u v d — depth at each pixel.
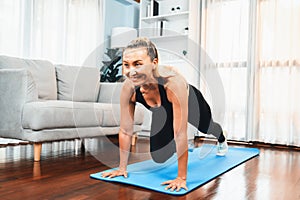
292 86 3.22
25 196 1.22
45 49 3.54
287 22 3.26
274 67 3.31
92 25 4.10
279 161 2.27
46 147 2.62
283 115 3.25
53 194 1.26
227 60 3.63
